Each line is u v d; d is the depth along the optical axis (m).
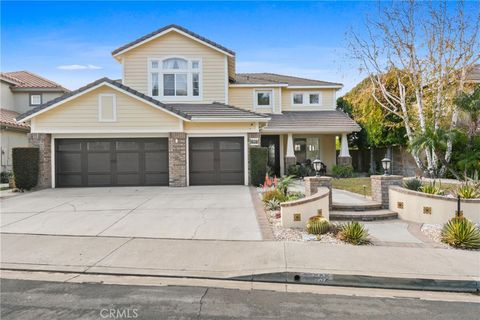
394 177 9.45
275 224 7.96
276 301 4.25
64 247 6.30
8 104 21.06
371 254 5.82
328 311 3.97
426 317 3.83
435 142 13.66
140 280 4.93
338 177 18.44
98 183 14.46
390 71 16.92
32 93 21.84
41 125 13.92
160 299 4.28
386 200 9.41
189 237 6.91
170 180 14.32
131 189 13.67
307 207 7.75
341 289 4.70
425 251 6.02
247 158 14.87
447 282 4.73
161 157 14.62
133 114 14.14
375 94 18.56
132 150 14.55
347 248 6.17
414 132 16.08
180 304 4.13
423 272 5.01
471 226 6.50
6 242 6.61
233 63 17.69
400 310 4.02
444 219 8.12
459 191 8.86
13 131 18.97
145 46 16.45
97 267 5.34
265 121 14.66
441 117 15.43
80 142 14.38
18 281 4.89
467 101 13.16
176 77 16.62
